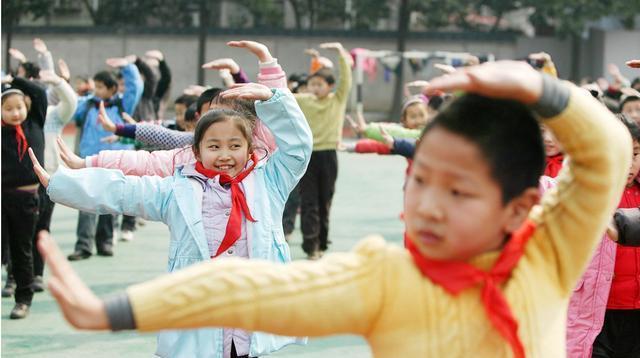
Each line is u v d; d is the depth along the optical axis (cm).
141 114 1321
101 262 1010
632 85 1378
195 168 495
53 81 953
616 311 541
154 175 531
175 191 482
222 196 491
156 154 544
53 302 840
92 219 1034
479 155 220
